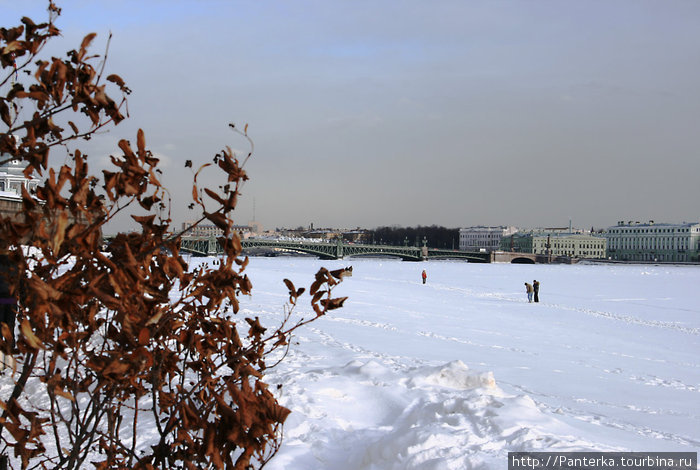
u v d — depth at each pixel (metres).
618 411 12.99
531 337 27.09
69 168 2.77
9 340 2.65
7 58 2.69
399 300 43.25
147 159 2.89
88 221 2.80
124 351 2.80
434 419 7.71
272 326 21.19
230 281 2.98
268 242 140.38
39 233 2.51
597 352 23.86
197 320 3.10
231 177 2.88
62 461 2.89
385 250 161.88
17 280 2.60
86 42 2.76
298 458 6.96
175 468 3.29
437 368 11.00
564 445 6.38
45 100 2.70
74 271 2.71
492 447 6.40
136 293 2.68
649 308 47.53
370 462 6.63
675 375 19.36
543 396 14.16
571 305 47.47
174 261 2.93
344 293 46.62
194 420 2.82
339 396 9.73
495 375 16.70
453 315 34.47
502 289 64.75
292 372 11.61
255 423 2.76
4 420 2.71
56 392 2.63
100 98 2.76
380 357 16.67
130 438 7.56
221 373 9.11
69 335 2.69
